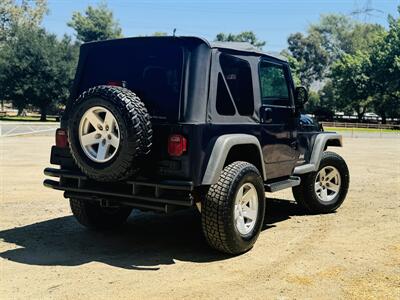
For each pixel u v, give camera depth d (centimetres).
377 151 1916
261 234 570
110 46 507
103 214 570
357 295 385
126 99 424
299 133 620
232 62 490
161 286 397
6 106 7931
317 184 688
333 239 552
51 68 5269
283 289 395
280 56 593
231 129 477
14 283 399
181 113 441
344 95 6353
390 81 5816
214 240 463
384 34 6156
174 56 462
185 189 421
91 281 406
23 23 6512
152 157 443
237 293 385
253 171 488
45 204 721
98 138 438
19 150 1568
